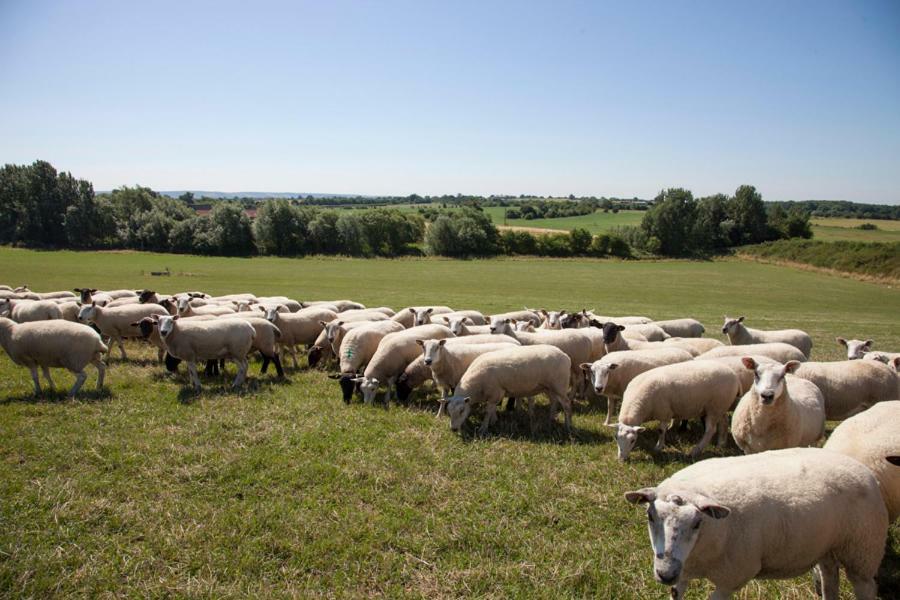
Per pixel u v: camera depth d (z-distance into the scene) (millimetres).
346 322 19797
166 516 7820
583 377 15336
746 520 5441
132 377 15289
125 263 73125
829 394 10750
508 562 6973
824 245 86875
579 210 182250
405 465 9641
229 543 7234
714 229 111438
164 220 97938
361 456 9969
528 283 62719
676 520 5199
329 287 53125
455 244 99125
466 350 14125
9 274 53938
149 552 7008
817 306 49219
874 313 45375
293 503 8289
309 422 11688
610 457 10266
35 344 12688
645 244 104688
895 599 6426
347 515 7957
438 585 6555
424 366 14172
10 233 97875
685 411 10547
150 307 18906
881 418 7219
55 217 97312
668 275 74562
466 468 9609
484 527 7691
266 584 6520
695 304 48250
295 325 19422
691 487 5621
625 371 12445
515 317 23578
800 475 5762
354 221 97688
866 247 78875
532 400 12508
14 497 8156
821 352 24312
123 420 11414
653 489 5629
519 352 12227
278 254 94750
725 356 13453
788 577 5836
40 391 13250
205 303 24953
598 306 44344
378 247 99562
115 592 6348
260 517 7836
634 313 40875
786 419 8484
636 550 7207
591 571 6719
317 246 97375
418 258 94688
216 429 11047
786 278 72875
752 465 5961
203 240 93938
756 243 112938
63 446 9945
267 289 49719
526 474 9391
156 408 12305
